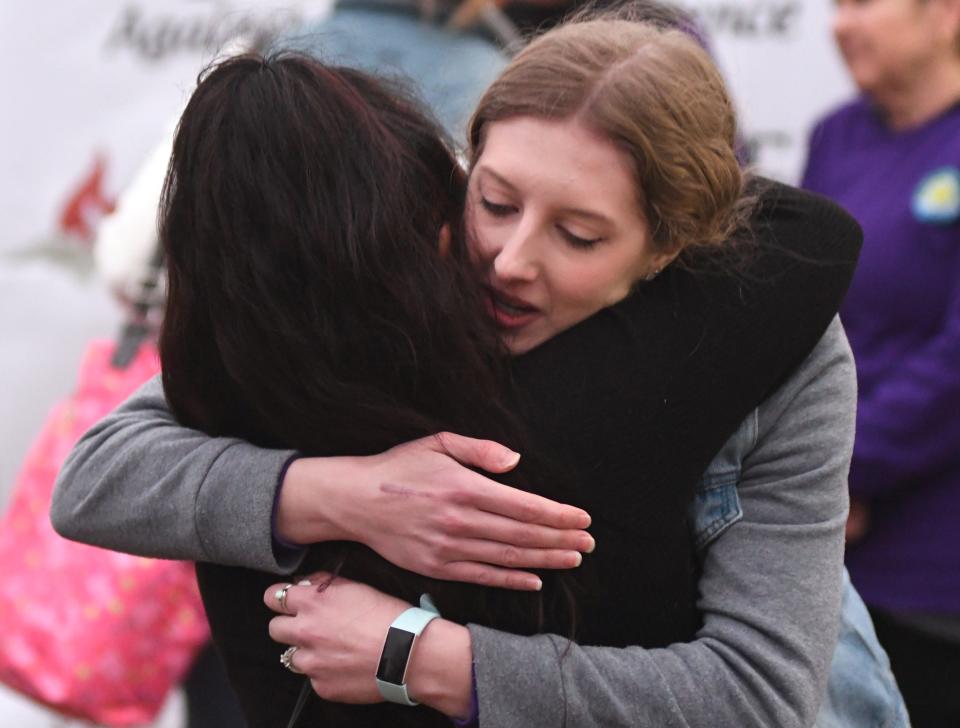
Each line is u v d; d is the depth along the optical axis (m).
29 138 5.05
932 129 3.75
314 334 1.99
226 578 2.24
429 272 1.99
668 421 2.07
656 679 2.01
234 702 3.81
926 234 3.65
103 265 3.74
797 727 2.04
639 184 1.97
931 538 3.63
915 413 3.56
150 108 5.02
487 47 3.51
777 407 2.17
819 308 2.16
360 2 3.51
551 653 2.01
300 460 2.12
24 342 5.19
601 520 2.07
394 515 2.02
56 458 3.57
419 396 2.04
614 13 2.31
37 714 5.05
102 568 3.47
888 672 2.45
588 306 2.09
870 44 3.77
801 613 2.07
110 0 4.97
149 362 3.60
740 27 4.64
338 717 2.17
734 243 2.16
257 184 1.99
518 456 2.01
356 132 2.03
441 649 2.01
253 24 3.47
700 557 2.21
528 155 1.97
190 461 2.14
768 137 4.67
